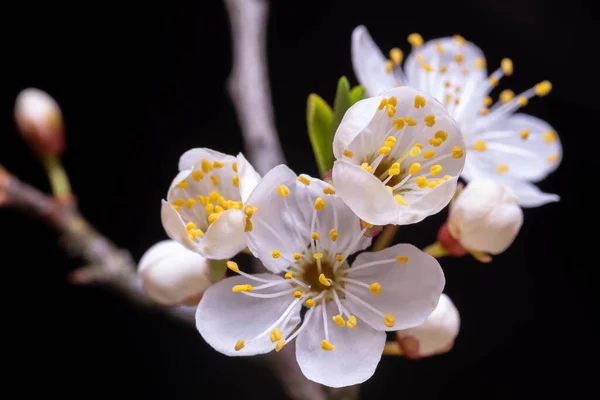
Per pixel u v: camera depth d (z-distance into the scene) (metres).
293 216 0.18
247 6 0.23
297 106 0.27
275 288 0.18
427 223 0.24
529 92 0.23
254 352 0.18
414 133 0.18
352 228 0.18
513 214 0.18
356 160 0.18
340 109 0.18
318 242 0.18
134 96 0.26
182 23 0.26
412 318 0.18
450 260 0.25
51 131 0.22
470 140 0.20
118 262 0.21
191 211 0.18
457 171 0.18
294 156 0.26
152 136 0.26
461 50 0.21
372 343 0.18
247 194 0.18
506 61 0.21
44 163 0.22
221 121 0.26
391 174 0.18
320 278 0.18
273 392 0.25
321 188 0.18
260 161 0.22
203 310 0.18
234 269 0.18
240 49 0.23
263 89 0.22
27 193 0.22
